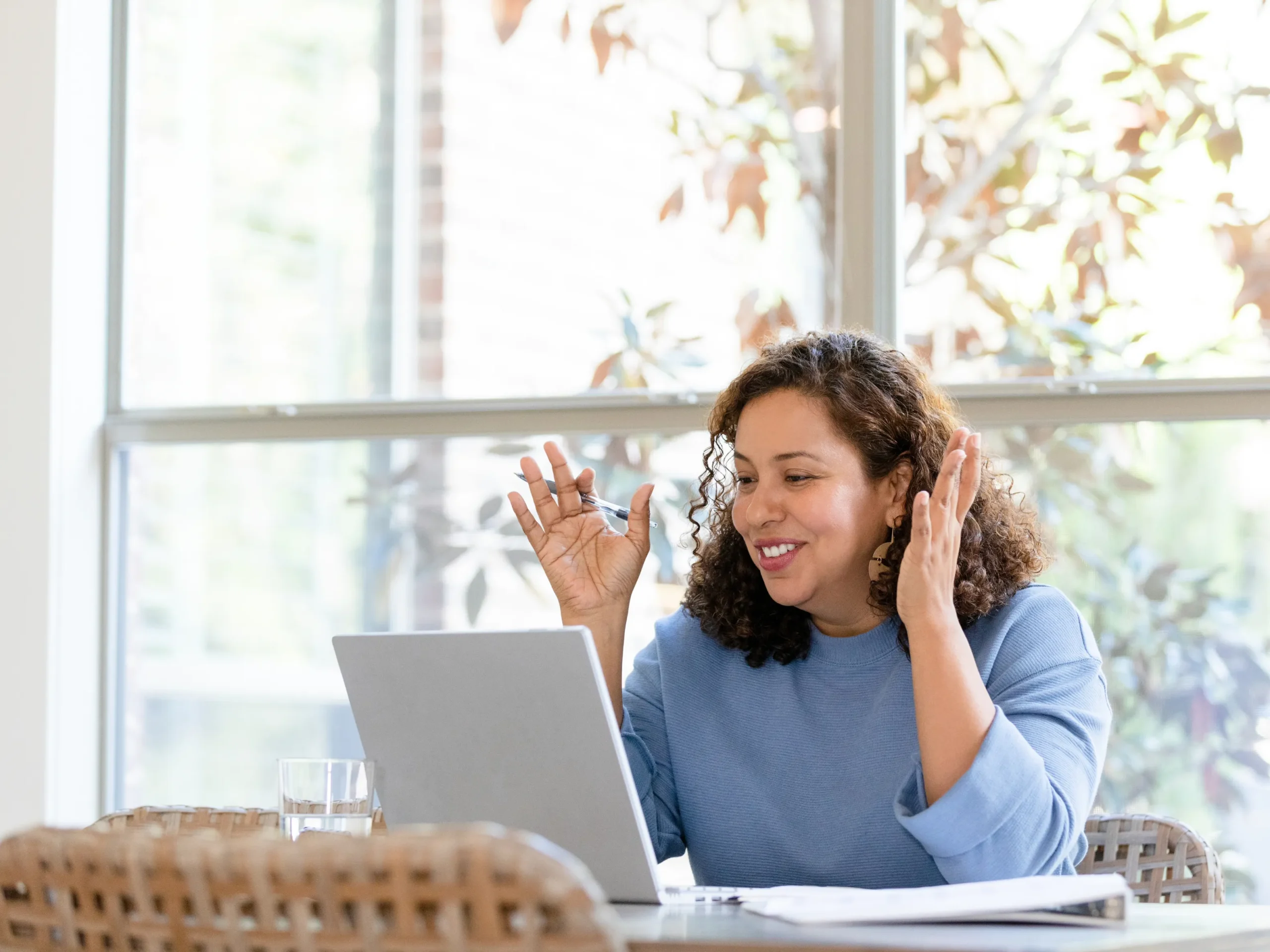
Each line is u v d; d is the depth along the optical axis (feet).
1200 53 9.82
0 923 3.71
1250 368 9.59
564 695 4.95
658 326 10.97
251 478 11.87
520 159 11.40
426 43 11.71
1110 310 9.89
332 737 11.66
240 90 12.09
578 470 11.02
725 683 7.02
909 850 6.26
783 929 4.23
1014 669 6.42
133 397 12.06
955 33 10.31
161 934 3.37
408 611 11.46
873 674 6.69
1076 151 10.02
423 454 11.51
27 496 11.54
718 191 10.88
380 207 11.75
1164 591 9.68
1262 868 9.43
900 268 10.32
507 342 11.35
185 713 11.89
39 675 11.43
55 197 11.66
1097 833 6.79
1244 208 9.68
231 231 12.03
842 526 6.65
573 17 11.35
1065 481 9.88
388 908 3.13
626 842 5.04
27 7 11.73
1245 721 9.51
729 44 10.93
